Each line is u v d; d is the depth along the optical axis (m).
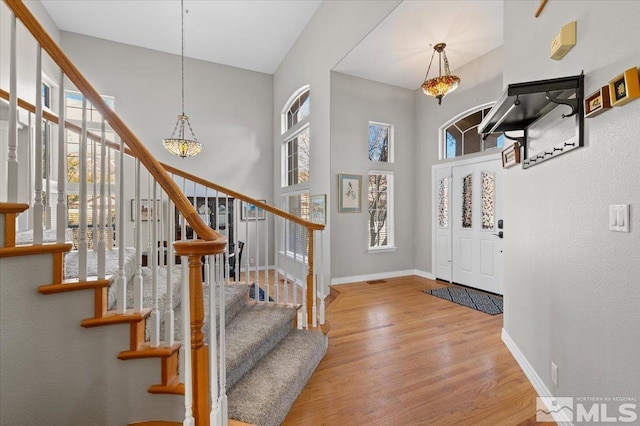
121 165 1.41
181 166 5.88
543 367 1.85
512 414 1.73
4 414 1.25
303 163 5.73
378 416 1.72
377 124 5.05
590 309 1.39
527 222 2.08
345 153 4.70
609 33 1.29
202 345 1.23
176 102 5.84
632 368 1.15
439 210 4.93
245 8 4.71
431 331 2.90
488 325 3.04
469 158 4.42
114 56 5.39
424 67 4.54
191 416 1.20
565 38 1.54
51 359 1.31
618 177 1.22
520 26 2.20
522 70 2.17
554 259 1.71
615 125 1.24
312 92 5.06
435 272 4.96
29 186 2.24
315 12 4.89
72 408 1.35
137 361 1.43
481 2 3.17
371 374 2.15
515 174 2.30
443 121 4.82
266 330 2.11
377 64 4.42
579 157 1.48
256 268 2.73
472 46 3.99
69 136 4.67
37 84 1.27
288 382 1.78
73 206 4.64
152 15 4.79
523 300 2.16
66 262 1.91
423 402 1.84
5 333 1.24
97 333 1.38
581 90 1.46
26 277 1.27
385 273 5.06
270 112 6.70
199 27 5.11
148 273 2.40
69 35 5.09
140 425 1.44
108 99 5.35
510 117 1.95
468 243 4.46
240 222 6.26
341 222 4.67
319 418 1.70
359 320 3.19
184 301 1.22
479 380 2.06
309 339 2.34
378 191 5.13
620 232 1.21
